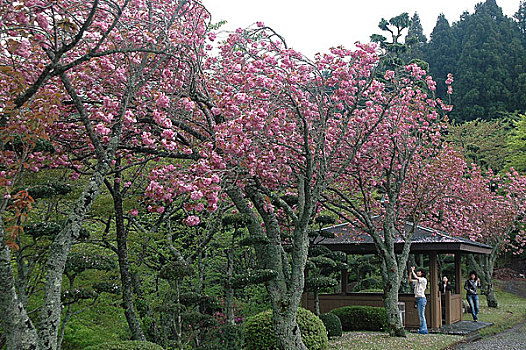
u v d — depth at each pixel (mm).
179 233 12742
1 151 5840
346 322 14438
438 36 52562
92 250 9570
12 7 5590
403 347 10500
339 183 13562
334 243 15523
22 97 5406
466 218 17969
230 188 7613
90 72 7699
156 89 8625
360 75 8984
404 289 18938
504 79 44000
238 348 10492
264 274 7965
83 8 6836
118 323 10133
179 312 8797
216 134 7289
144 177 10570
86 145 8305
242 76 8203
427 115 12758
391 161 12367
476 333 13992
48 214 8766
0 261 4695
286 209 8172
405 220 15227
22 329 4781
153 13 8125
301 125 8766
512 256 37344
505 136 36062
